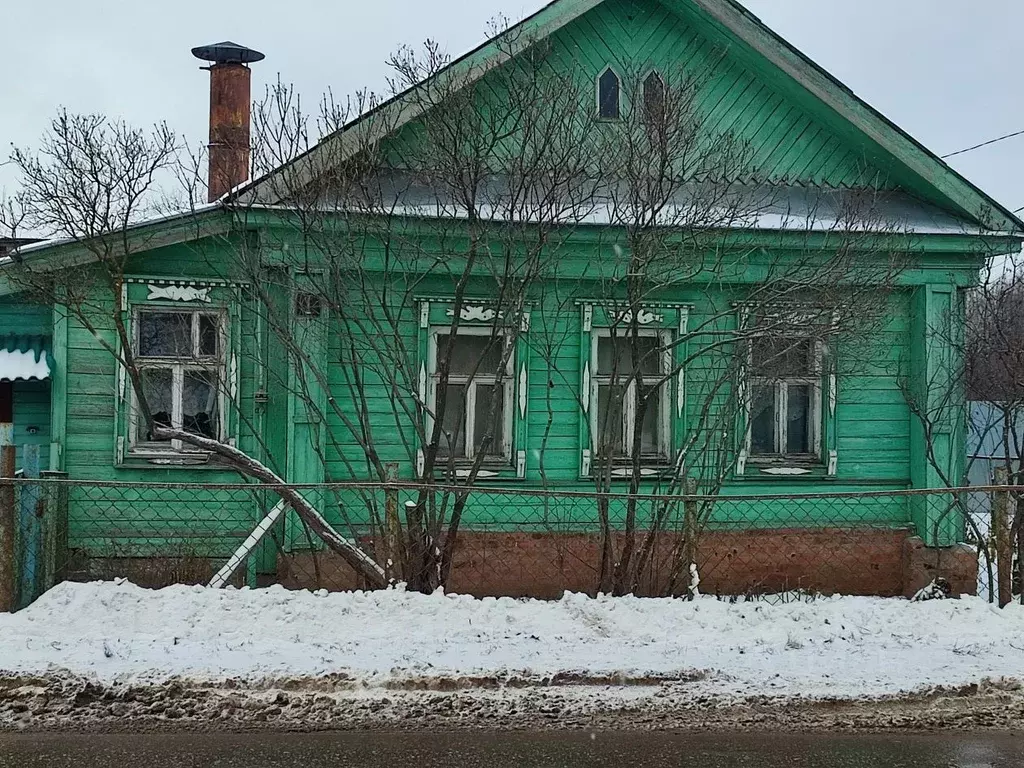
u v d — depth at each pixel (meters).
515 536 9.39
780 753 4.68
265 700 5.10
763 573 9.82
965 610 6.75
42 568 7.52
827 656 5.90
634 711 5.14
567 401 9.70
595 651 5.84
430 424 9.46
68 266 8.69
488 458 9.61
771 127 10.44
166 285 9.09
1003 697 5.40
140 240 8.70
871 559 10.02
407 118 8.31
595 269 9.34
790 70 9.95
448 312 9.41
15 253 8.41
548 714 5.09
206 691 5.17
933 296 9.95
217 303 9.19
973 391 10.47
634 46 10.12
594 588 8.49
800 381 10.17
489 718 5.03
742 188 9.48
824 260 9.40
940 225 9.91
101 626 6.01
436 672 5.42
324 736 4.78
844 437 10.12
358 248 8.73
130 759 4.49
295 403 8.98
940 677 5.59
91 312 8.98
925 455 9.93
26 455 7.42
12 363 8.91
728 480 9.86
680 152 8.68
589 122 8.02
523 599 7.29
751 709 5.20
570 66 10.00
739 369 8.83
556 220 7.62
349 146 8.00
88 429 9.05
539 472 9.60
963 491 6.59
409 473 9.38
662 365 9.80
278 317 8.16
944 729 5.04
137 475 9.10
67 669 5.31
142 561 8.76
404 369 8.12
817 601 7.19
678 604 6.60
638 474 7.77
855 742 4.84
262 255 8.56
